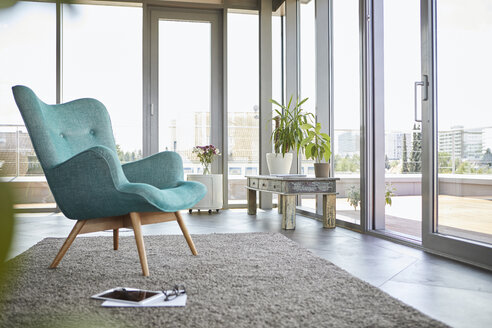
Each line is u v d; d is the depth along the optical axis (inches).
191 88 215.9
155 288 75.0
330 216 151.3
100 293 69.0
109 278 81.4
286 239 123.6
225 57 215.8
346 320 58.5
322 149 154.6
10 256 6.1
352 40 151.9
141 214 93.4
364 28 140.1
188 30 216.2
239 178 219.9
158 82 212.1
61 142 99.7
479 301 69.3
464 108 97.0
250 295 70.0
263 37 217.2
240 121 219.8
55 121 101.0
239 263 93.2
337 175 163.6
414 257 102.3
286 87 212.8
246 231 143.1
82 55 205.2
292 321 58.1
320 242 122.5
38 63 199.6
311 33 192.9
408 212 171.9
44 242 118.1
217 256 100.4
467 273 87.0
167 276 82.6
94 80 205.9
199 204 195.8
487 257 90.4
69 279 80.3
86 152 85.4
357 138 147.3
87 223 91.0
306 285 75.8
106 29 208.1
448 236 103.3
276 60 225.6
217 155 216.8
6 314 59.1
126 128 208.2
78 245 114.4
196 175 196.7
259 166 217.5
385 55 148.1
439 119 106.4
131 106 209.0
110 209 87.1
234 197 219.9
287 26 213.3
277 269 87.7
